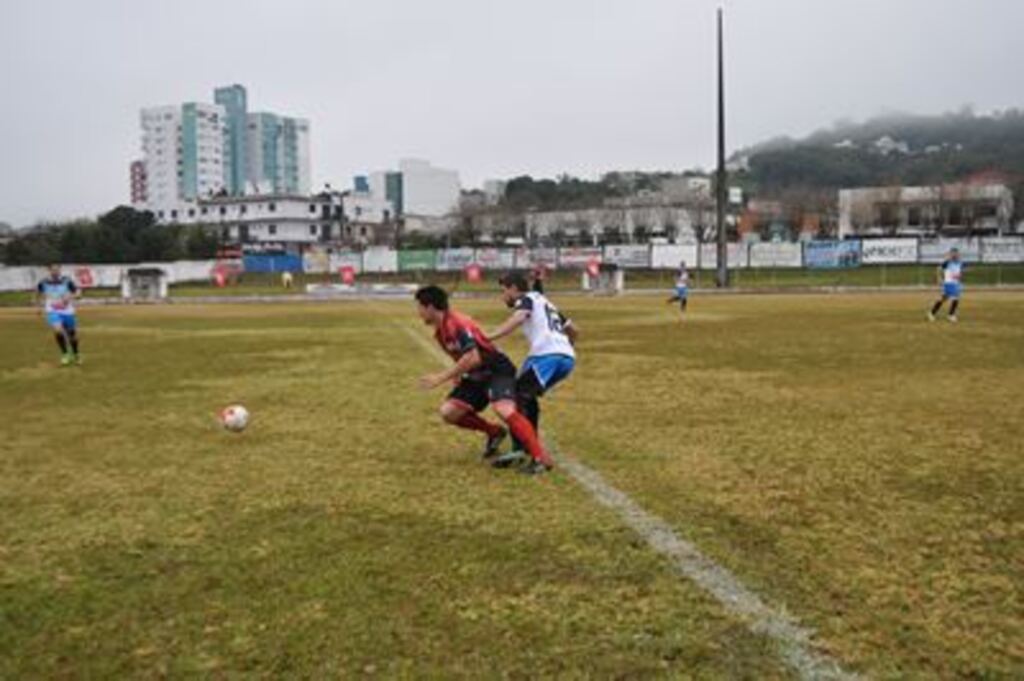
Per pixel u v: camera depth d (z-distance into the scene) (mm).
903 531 5184
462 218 102375
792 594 4230
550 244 91250
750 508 5707
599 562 4715
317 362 15453
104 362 15930
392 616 4027
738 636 3773
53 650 3746
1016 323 22578
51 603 4266
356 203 116812
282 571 4637
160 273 50062
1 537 5340
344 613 4070
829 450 7484
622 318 26766
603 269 49688
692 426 8719
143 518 5691
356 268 63969
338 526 5430
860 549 4867
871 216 88125
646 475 6676
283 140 164250
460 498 6062
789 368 13531
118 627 3969
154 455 7668
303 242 105625
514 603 4164
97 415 9906
